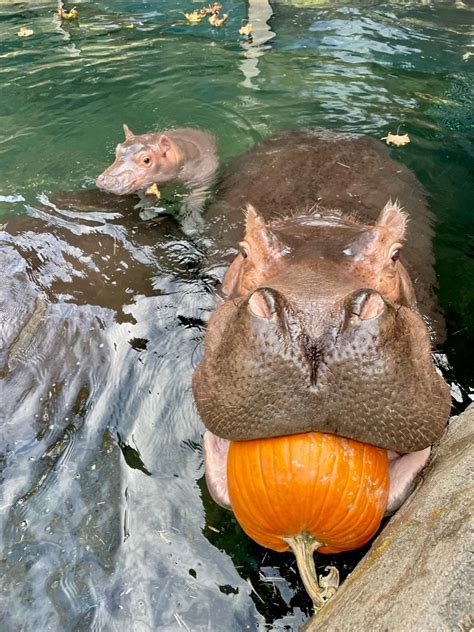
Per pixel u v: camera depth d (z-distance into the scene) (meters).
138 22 4.44
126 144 2.74
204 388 1.09
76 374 1.69
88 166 2.84
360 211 2.00
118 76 3.64
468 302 1.85
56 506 1.37
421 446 1.03
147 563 1.23
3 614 1.18
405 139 2.78
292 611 1.13
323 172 2.35
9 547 1.29
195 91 3.43
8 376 1.68
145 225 2.28
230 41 4.03
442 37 3.95
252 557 1.22
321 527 0.99
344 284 1.11
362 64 3.61
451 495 0.97
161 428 1.53
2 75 3.70
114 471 1.44
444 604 0.77
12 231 2.17
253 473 1.00
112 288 1.94
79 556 1.26
